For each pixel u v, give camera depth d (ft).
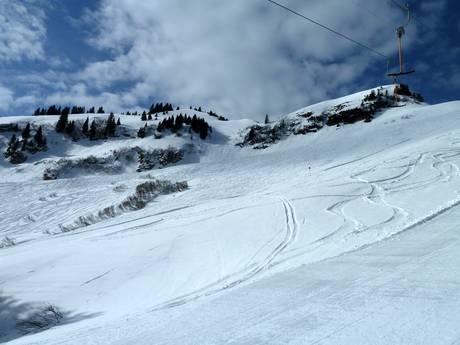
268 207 64.49
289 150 171.63
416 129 173.78
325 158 139.95
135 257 51.57
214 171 141.38
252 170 135.95
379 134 176.65
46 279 48.88
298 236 44.75
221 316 16.97
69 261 54.80
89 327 23.21
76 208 106.22
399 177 70.44
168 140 262.06
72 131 287.69
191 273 41.37
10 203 113.80
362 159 117.70
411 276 18.21
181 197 101.60
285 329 13.93
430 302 14.46
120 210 96.43
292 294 18.52
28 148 257.75
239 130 302.66
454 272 17.80
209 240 51.90
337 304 15.80
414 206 46.85
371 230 37.88
